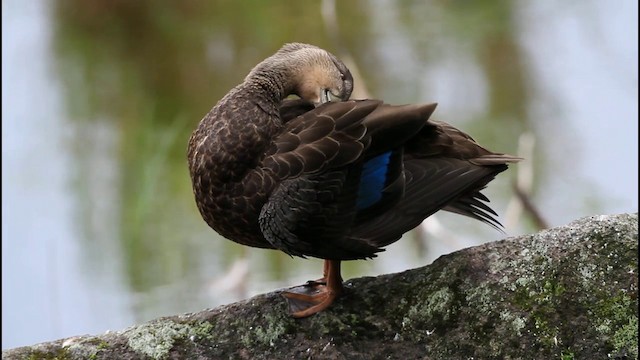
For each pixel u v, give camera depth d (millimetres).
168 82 18703
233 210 6715
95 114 17469
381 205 6555
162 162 15453
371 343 6551
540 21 18969
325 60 7688
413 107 6605
